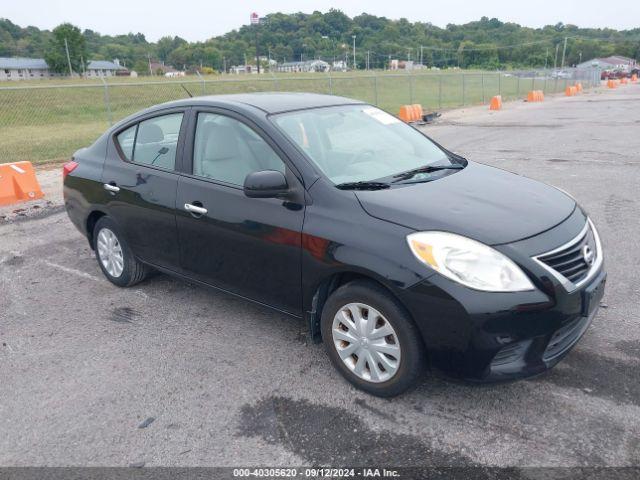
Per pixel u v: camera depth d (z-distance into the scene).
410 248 2.86
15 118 24.25
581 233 3.12
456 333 2.76
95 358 3.79
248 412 3.14
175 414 3.15
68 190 5.07
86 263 5.64
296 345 3.85
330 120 3.98
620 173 8.97
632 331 3.79
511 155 11.26
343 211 3.15
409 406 3.12
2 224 7.26
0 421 3.15
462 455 2.73
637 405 3.03
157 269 4.46
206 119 3.98
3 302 4.76
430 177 3.61
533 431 2.87
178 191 3.99
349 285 3.14
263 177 3.23
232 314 4.36
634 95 34.59
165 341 3.98
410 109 20.05
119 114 25.62
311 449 2.82
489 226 2.92
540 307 2.75
